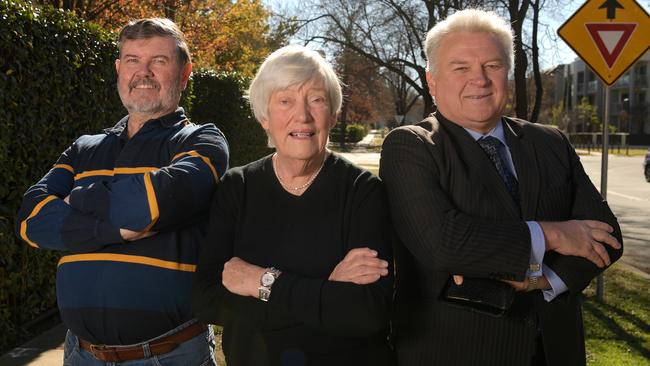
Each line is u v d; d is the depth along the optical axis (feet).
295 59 6.53
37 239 7.29
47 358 12.84
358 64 57.57
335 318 6.00
